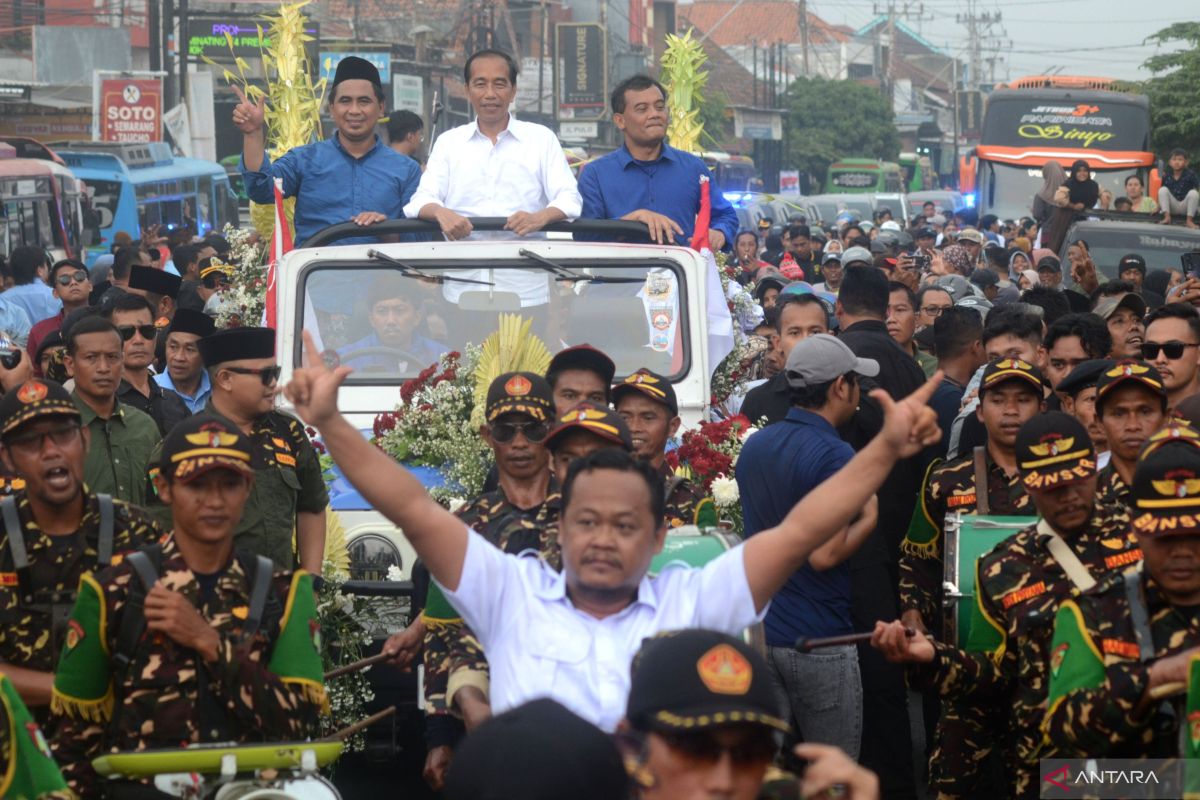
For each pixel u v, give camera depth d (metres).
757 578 5.94
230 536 6.73
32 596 7.43
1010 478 9.46
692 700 4.24
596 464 5.83
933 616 9.73
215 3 76.75
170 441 6.68
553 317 11.23
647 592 5.97
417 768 10.66
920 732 12.66
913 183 114.69
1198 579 6.23
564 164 12.54
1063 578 7.39
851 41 179.00
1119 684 6.18
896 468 11.05
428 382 10.43
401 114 17.48
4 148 38.78
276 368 9.13
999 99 51.59
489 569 5.95
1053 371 11.61
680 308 11.22
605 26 85.38
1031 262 29.20
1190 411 10.16
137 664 6.52
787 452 9.23
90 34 63.78
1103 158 50.34
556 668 5.81
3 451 7.96
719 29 167.12
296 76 13.62
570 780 3.85
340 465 5.86
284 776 6.26
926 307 16.23
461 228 11.39
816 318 11.67
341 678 9.45
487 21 84.69
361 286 11.21
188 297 18.55
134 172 47.72
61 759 6.62
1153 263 26.30
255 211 12.75
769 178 109.00
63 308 19.55
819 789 4.52
